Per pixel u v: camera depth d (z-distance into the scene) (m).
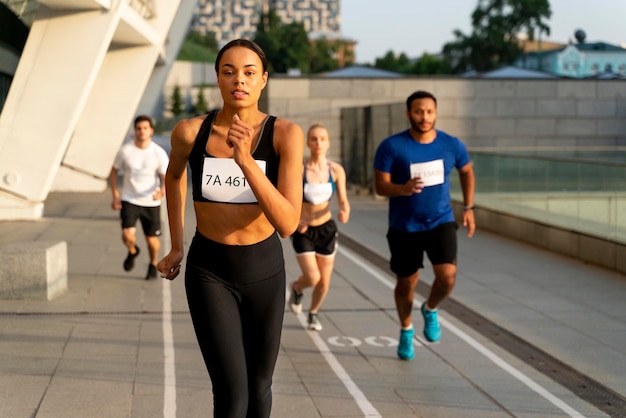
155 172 8.88
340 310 7.78
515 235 12.74
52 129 13.95
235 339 3.42
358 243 12.34
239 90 3.30
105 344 6.33
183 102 71.19
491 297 8.42
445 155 5.79
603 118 25.38
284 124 3.37
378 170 5.79
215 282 3.46
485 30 79.25
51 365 5.74
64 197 18.80
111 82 19.98
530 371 5.88
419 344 6.59
